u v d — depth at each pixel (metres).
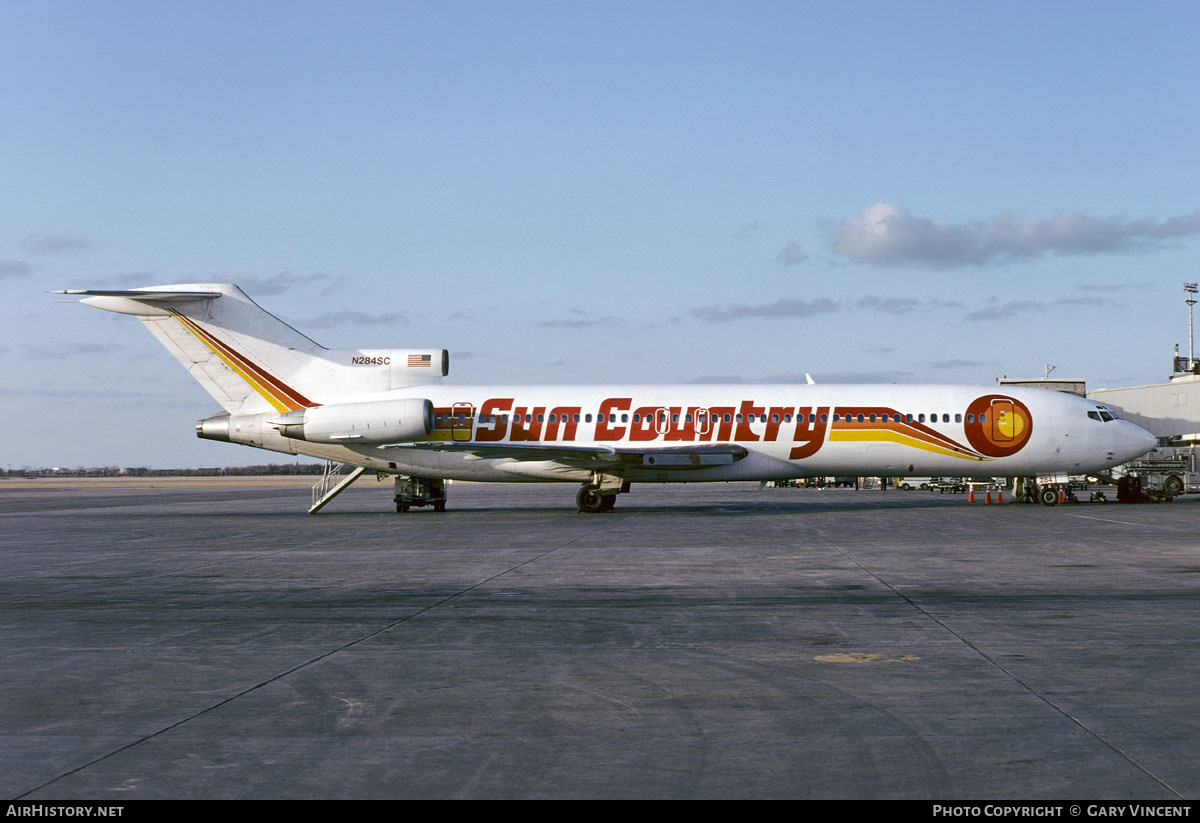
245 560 22.48
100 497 75.56
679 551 22.95
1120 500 44.50
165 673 10.51
